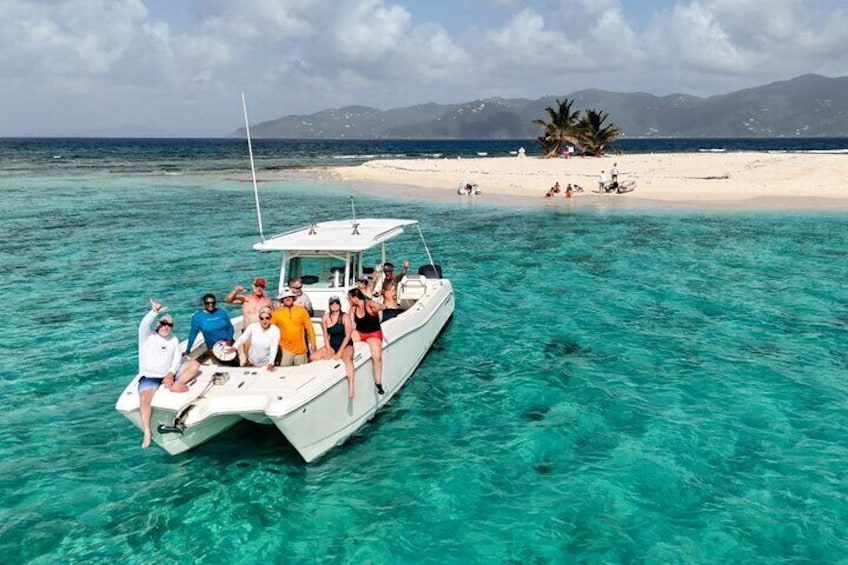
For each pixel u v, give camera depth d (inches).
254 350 379.2
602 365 498.6
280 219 1296.8
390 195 1711.4
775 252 941.2
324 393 346.6
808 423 394.3
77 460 357.7
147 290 738.2
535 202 1549.0
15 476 340.2
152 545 284.0
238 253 956.6
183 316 637.3
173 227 1190.9
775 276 792.3
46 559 274.1
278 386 341.4
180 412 325.7
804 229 1136.8
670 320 615.8
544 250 975.0
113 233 1120.2
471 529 292.7
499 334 579.2
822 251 946.1
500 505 311.0
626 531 289.1
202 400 330.0
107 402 434.0
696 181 1811.0
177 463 353.7
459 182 2006.6
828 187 1633.9
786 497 314.2
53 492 325.1
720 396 436.1
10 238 1058.7
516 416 410.9
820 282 760.3
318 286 470.0
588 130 3026.6
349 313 398.6
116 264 872.3
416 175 2249.0
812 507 305.9
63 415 413.7
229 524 299.1
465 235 1111.6
